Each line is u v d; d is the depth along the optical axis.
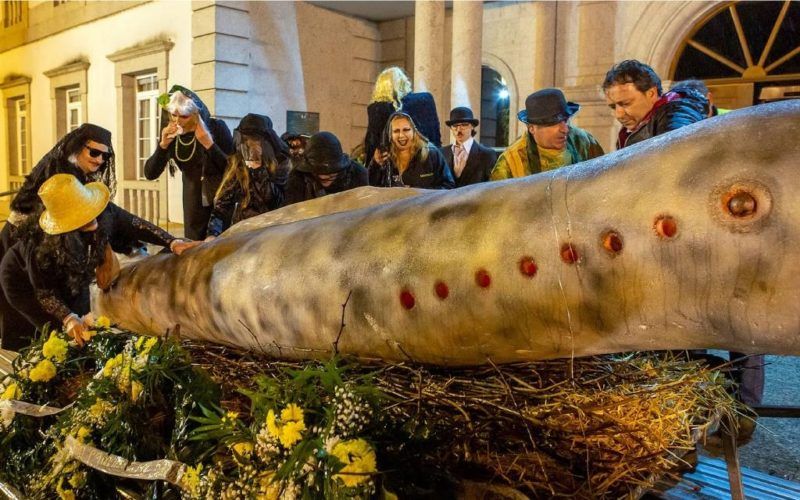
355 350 1.87
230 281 2.16
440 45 7.81
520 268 1.52
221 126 4.18
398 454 1.46
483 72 10.17
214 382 1.96
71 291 2.82
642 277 1.37
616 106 2.89
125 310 2.69
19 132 13.76
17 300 3.12
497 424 1.50
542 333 1.55
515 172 3.22
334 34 10.02
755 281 1.23
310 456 1.42
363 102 10.58
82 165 2.93
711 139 1.34
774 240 1.20
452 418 1.54
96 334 2.57
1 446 2.37
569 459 1.43
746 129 1.30
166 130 3.85
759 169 1.24
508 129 9.80
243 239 2.30
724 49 7.84
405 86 4.84
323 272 1.88
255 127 3.59
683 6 7.77
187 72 9.01
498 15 9.19
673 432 1.50
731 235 1.24
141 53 9.70
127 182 10.27
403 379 1.76
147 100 10.21
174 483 1.69
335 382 1.54
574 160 3.19
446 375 1.77
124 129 10.38
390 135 3.60
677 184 1.33
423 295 1.67
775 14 7.45
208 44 8.59
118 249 3.11
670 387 1.55
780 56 7.52
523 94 9.05
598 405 1.49
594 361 1.72
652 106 2.81
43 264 2.71
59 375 2.50
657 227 1.33
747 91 7.73
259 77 9.05
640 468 1.39
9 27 13.34
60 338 2.58
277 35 9.22
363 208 2.04
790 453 3.20
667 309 1.36
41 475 2.13
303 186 3.41
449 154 4.23
